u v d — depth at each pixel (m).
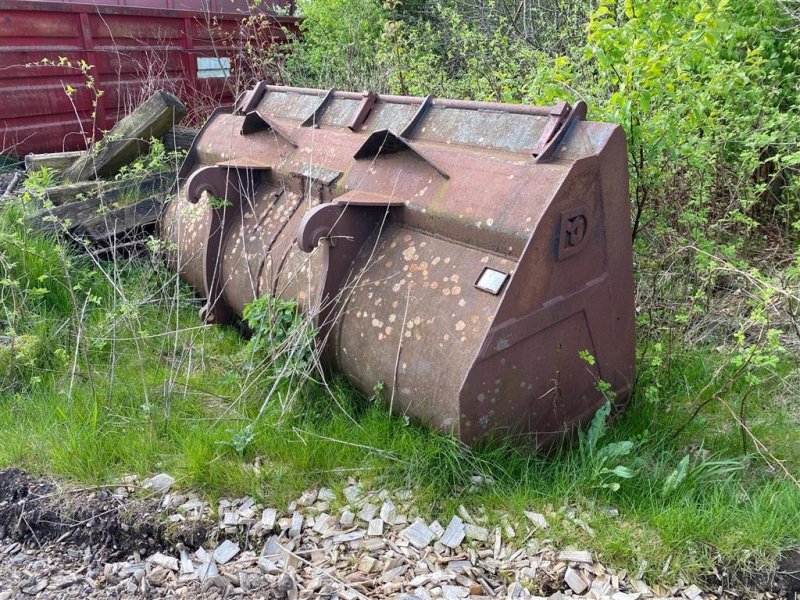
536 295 2.92
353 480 3.17
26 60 7.54
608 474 3.07
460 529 2.86
